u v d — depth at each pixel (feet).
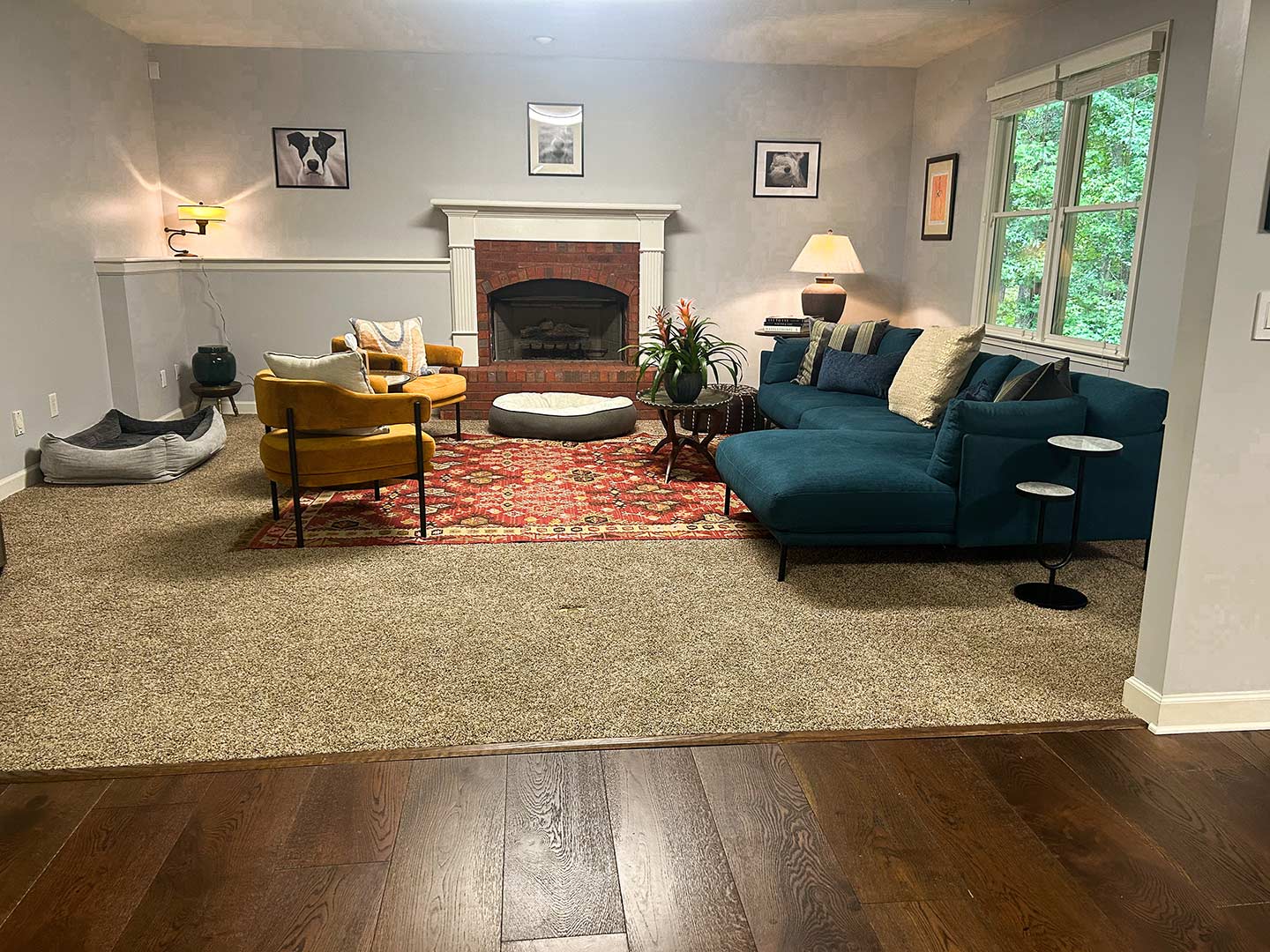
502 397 20.54
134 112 20.01
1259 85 6.60
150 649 9.16
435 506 14.32
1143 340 14.69
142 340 19.11
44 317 16.14
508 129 21.90
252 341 21.89
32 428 15.74
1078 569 11.79
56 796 6.66
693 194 22.68
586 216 22.04
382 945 5.27
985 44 19.39
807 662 9.00
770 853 6.11
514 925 5.43
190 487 15.37
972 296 20.24
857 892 5.75
